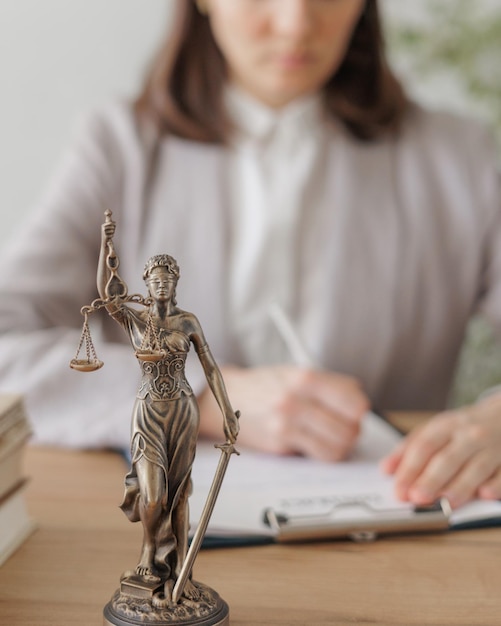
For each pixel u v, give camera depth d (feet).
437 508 2.12
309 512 2.11
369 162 4.19
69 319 3.87
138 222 4.09
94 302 1.47
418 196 4.18
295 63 3.74
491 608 1.69
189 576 1.51
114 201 4.14
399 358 4.20
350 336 4.01
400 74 5.88
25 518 2.07
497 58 5.86
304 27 3.60
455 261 4.26
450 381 4.43
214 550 1.96
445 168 4.27
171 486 1.49
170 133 4.17
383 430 3.01
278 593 1.74
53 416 2.94
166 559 1.50
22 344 3.20
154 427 1.47
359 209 4.09
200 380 2.93
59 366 3.07
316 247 4.09
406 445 2.49
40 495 2.33
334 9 3.66
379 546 2.00
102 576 1.82
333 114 4.27
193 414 1.49
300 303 4.07
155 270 1.48
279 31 3.64
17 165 5.85
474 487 2.24
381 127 4.25
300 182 4.09
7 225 5.87
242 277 4.03
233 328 4.03
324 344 3.97
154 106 4.20
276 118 4.16
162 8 5.69
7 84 5.75
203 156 4.12
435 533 2.08
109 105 4.34
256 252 4.03
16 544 1.97
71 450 2.79
